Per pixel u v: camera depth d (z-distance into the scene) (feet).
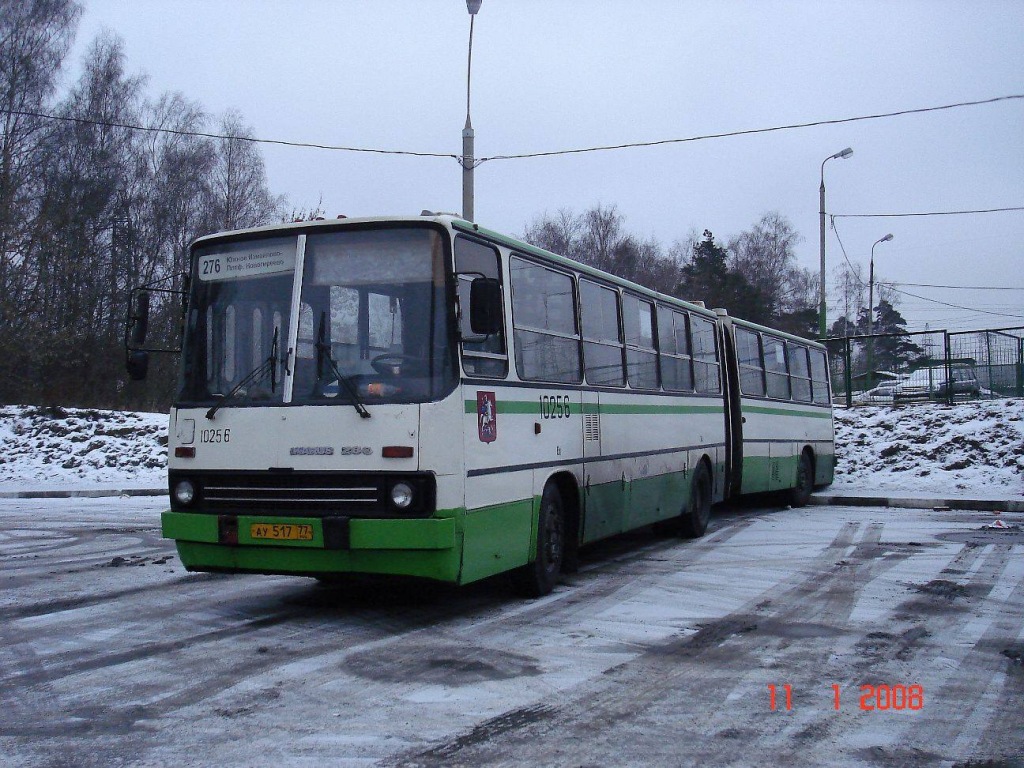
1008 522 51.42
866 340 98.43
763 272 248.52
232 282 26.45
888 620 27.02
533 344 29.43
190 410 25.98
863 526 49.55
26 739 16.99
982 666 22.27
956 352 92.02
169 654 22.79
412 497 23.73
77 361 101.50
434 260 24.97
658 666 22.02
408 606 28.53
